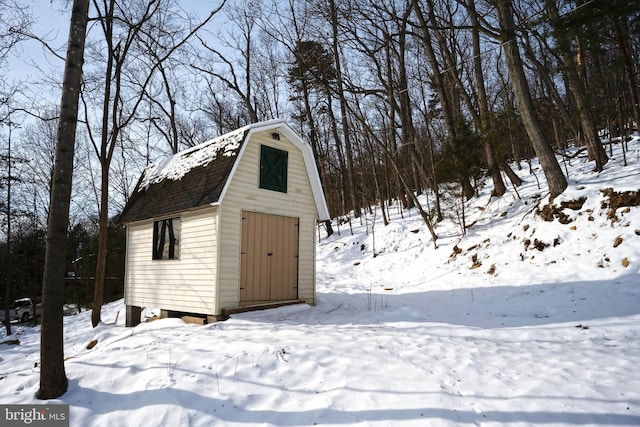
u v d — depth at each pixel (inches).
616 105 517.7
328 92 745.6
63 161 182.1
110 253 823.7
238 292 337.4
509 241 476.7
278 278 376.2
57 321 172.1
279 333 255.4
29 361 292.0
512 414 140.6
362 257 697.6
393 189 1121.4
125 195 1063.0
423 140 1143.0
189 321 340.5
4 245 912.9
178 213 366.6
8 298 792.9
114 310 597.0
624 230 372.2
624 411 140.8
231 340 232.7
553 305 316.8
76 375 183.0
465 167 571.8
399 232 706.8
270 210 376.2
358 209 951.0
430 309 353.7
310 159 414.9
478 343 231.9
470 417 139.1
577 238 403.9
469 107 637.9
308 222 418.6
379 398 153.9
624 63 474.6
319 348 208.7
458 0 552.7
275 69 892.6
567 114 672.4
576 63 614.9
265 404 153.9
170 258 375.6
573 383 164.6
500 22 494.9
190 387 163.9
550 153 469.7
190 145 937.5
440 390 160.6
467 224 597.0
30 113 428.5
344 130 948.0
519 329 260.5
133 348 229.5
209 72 768.9
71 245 1214.9
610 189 414.6
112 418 148.0
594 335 237.5
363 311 361.4
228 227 336.5
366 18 639.1
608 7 399.5
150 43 540.7
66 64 189.3
